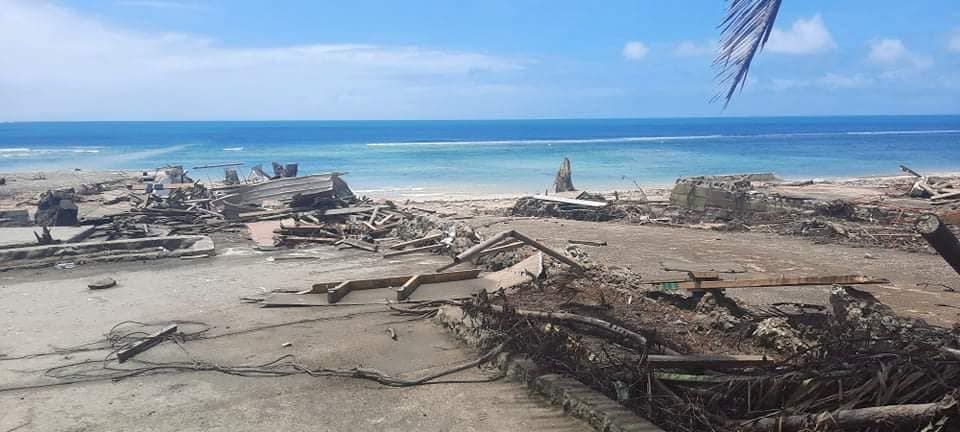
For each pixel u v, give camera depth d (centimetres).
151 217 1669
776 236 1456
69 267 1120
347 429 501
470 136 10462
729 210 1802
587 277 923
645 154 6066
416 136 10331
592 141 8675
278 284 1008
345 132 12119
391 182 3650
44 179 2869
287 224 1468
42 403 552
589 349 591
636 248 1272
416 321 794
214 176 4259
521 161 5175
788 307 805
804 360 489
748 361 523
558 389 538
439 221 1441
